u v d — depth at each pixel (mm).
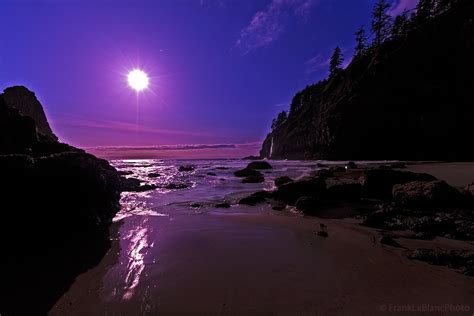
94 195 8820
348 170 18359
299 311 3623
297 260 5344
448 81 36156
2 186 6047
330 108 49969
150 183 18953
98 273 4863
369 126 41250
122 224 8367
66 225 7062
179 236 7047
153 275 4758
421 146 35938
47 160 7453
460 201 8578
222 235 7090
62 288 4348
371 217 8023
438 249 5555
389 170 12203
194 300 3934
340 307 3695
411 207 9070
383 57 44906
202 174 25438
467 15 38031
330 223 8219
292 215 9438
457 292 4004
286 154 67750
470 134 32375
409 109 38188
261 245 6277
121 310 3725
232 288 4262
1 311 3756
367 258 5375
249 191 14906
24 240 5945
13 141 9828
